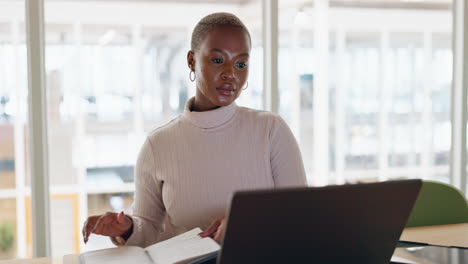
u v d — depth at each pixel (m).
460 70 2.78
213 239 1.12
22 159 3.02
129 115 3.21
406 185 0.85
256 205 0.76
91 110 3.15
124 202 3.28
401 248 1.33
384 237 0.89
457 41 2.79
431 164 3.72
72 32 3.04
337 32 3.41
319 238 0.83
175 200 1.27
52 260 1.31
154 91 3.22
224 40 1.18
